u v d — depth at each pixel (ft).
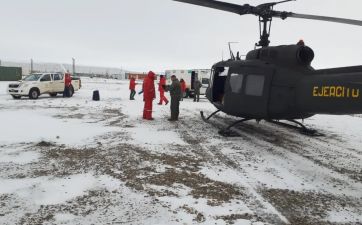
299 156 25.30
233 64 32.45
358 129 39.81
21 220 13.66
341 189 18.22
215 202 15.93
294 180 19.56
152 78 42.73
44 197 16.08
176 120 42.65
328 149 27.99
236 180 19.26
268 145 28.96
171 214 14.48
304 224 13.87
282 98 27.48
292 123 43.14
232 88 31.60
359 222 14.19
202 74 94.84
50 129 34.14
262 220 14.14
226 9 28.07
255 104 29.30
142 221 13.76
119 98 81.97
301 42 28.22
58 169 20.38
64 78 80.74
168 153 25.05
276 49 28.94
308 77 25.77
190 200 16.08
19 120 40.16
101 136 30.89
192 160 23.26
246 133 34.68
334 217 14.62
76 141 28.45
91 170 20.31
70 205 15.21
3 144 26.86
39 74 77.46
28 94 73.82
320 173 21.08
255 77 29.53
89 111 51.62
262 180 19.39
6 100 70.23
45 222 13.52
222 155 24.95
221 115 49.52
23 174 19.31
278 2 26.89
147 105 43.09
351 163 23.66
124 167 21.09
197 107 62.23
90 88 132.05
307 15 28.14
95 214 14.32
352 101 21.58
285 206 15.69
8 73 165.58
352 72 22.36
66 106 58.90
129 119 43.14
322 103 23.84
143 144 27.86
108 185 17.81
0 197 15.96
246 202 16.05
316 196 17.10
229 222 13.85
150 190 17.26
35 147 25.91
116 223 13.55
